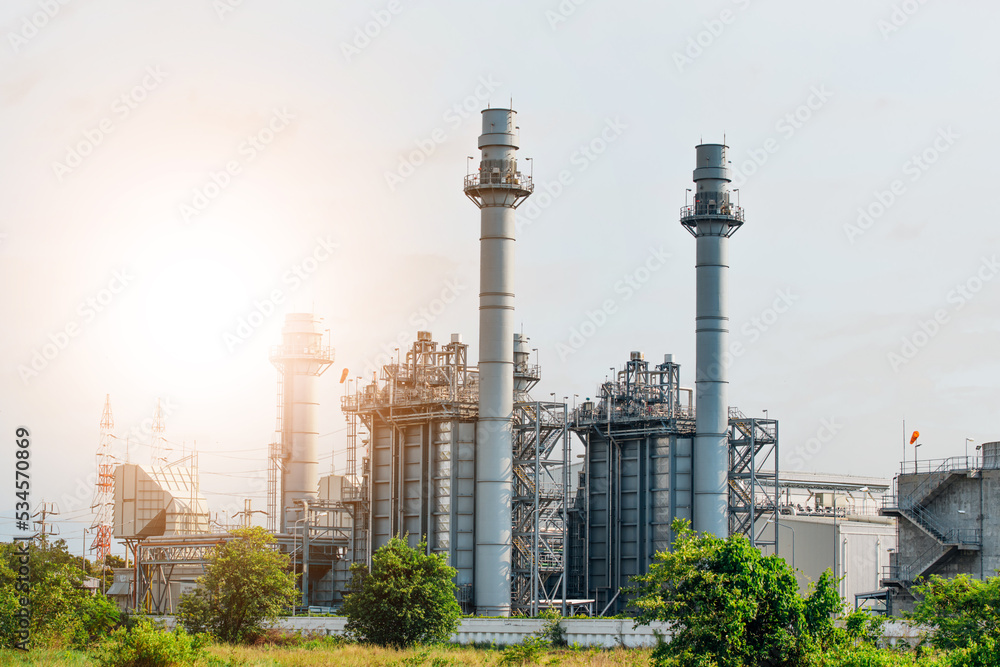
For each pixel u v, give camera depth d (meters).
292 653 87.94
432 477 132.00
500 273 127.06
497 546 125.31
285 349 159.88
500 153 127.81
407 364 135.75
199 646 76.75
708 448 129.00
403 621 97.69
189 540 139.00
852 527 139.50
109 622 95.25
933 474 115.00
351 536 138.62
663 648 62.66
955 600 69.81
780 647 60.69
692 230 132.38
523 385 139.25
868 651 61.31
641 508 137.88
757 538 134.25
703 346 130.00
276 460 158.50
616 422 139.88
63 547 97.12
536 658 85.25
